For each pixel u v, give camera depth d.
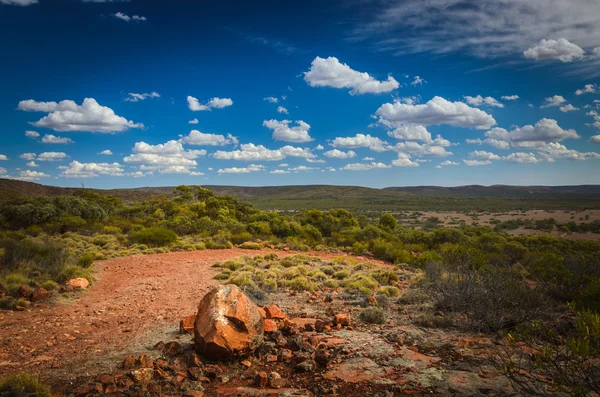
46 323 8.47
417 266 21.16
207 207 51.53
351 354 6.00
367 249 30.62
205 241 30.39
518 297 7.80
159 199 54.47
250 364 5.78
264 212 45.62
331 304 10.68
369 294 12.13
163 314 9.41
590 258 11.23
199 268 18.09
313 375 5.28
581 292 8.69
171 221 38.00
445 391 4.49
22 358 6.19
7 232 23.39
